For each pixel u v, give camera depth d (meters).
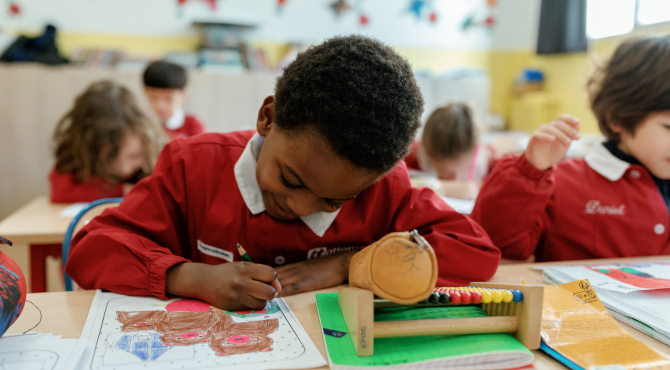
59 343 0.47
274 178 0.61
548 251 1.15
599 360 0.47
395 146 0.56
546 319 0.56
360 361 0.45
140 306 0.60
